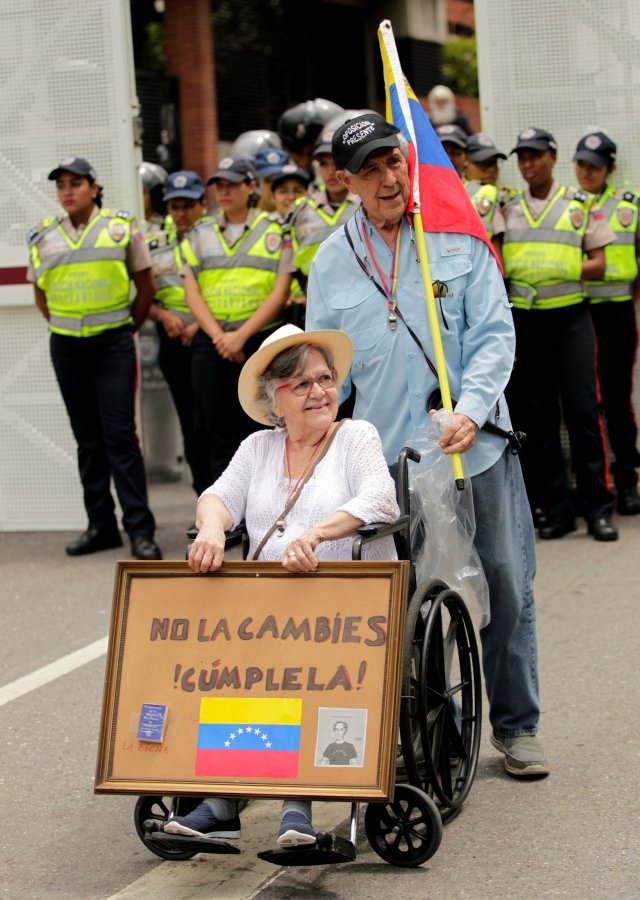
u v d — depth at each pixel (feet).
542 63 27.43
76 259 25.62
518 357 25.79
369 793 11.35
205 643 12.13
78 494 28.76
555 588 22.09
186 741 11.90
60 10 27.45
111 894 12.21
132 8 60.29
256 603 12.13
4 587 24.41
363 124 13.32
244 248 25.91
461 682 13.89
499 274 14.06
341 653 11.78
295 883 12.18
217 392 26.12
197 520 12.82
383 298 13.85
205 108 60.80
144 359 34.88
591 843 12.64
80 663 19.53
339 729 11.59
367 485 12.57
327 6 67.77
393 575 11.81
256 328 25.58
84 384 26.30
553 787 14.11
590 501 25.52
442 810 13.25
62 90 27.68
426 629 12.39
